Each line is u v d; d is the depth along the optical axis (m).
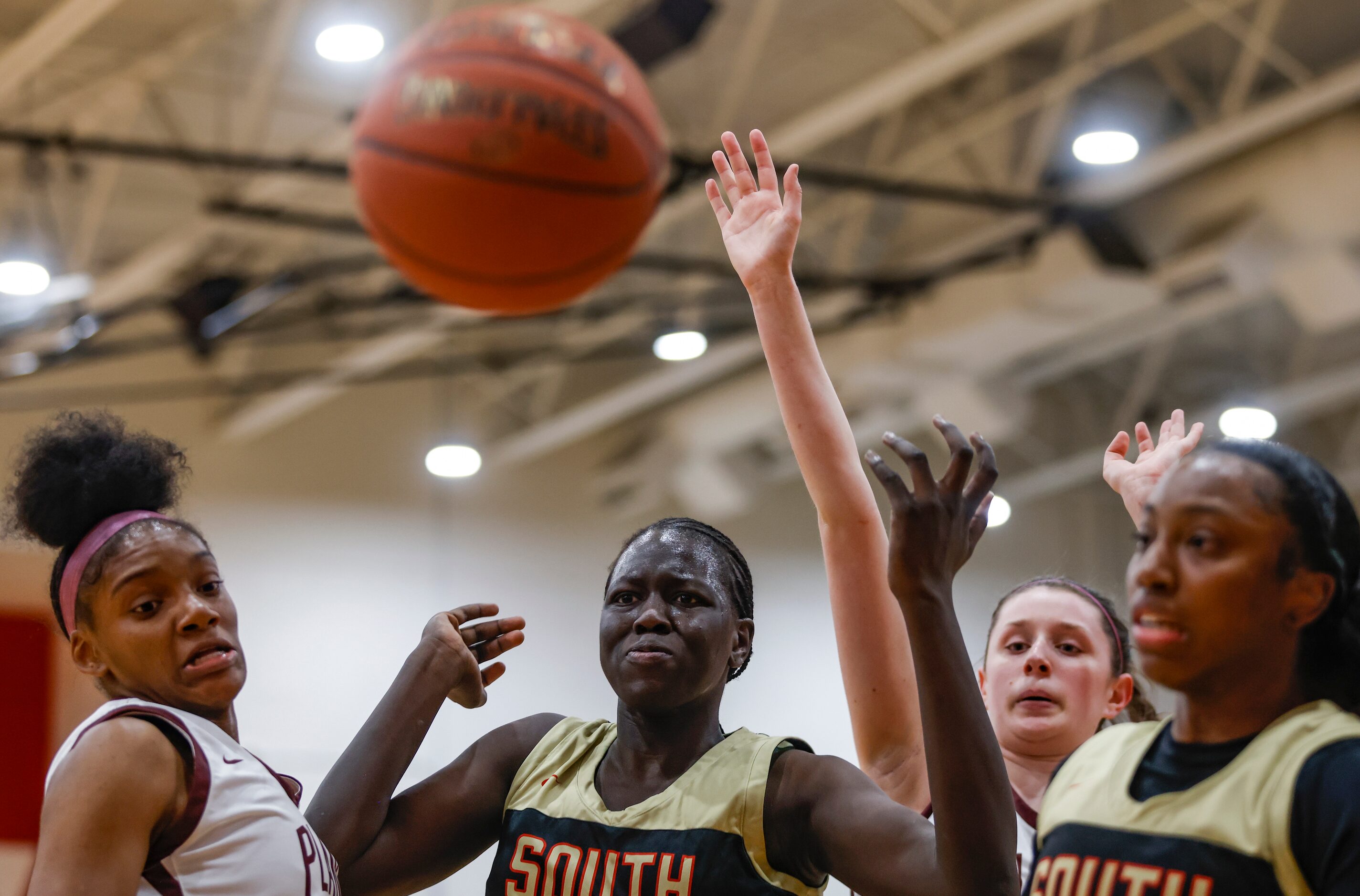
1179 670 2.31
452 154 3.07
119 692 2.96
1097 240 11.47
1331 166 10.72
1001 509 14.94
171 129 11.50
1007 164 11.95
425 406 16.03
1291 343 15.81
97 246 13.81
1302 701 2.38
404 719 3.36
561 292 3.24
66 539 3.05
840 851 2.94
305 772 14.43
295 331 14.91
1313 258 11.08
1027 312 11.93
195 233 11.91
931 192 11.46
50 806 2.68
